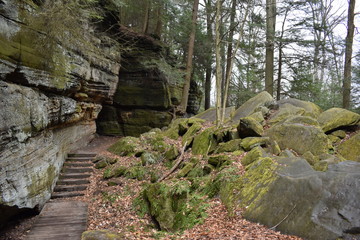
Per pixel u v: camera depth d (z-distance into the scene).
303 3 12.95
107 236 4.73
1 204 4.92
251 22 14.52
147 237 4.96
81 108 11.42
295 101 11.29
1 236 5.77
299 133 7.66
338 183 4.41
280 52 15.27
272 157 6.42
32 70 6.20
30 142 6.22
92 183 9.00
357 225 3.64
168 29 21.50
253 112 10.94
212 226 4.89
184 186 6.66
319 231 3.83
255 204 5.03
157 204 6.41
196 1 16.39
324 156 6.48
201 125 11.41
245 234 4.20
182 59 21.77
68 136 10.69
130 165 9.87
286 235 4.06
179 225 5.50
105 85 12.95
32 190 6.29
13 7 5.50
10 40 5.41
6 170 5.06
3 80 5.25
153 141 11.66
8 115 5.12
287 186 4.91
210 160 7.81
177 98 17.34
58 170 9.00
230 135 9.09
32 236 5.30
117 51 14.40
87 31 10.59
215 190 6.25
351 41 12.64
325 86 15.49
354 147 6.96
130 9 18.22
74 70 8.90
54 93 7.88
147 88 16.33
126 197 7.77
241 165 6.86
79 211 6.74
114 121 16.53
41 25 6.49
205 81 25.11
